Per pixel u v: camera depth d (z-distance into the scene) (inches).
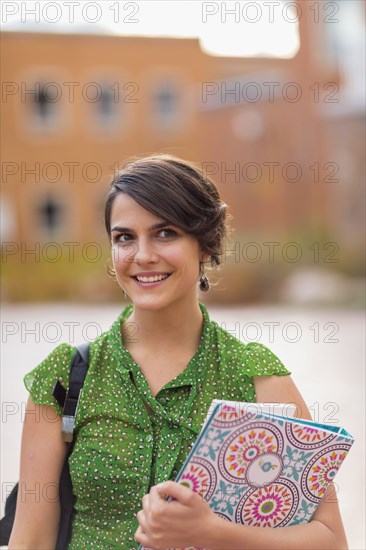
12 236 1304.1
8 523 111.0
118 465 99.7
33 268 1135.0
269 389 102.9
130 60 1296.8
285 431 89.3
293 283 999.0
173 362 103.7
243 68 1299.2
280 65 1245.7
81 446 101.8
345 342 617.6
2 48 1279.5
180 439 100.3
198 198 100.3
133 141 1311.5
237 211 1267.2
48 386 104.0
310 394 409.4
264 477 90.9
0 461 290.2
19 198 1304.1
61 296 1107.3
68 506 104.5
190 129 1311.5
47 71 1286.9
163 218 98.2
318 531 95.7
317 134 1211.2
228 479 89.4
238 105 1256.2
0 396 416.8
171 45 1299.2
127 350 103.9
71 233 1314.0
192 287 102.7
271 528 93.6
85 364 104.1
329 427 94.0
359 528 223.3
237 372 103.4
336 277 1003.9
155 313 103.1
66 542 104.8
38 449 104.0
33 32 1279.5
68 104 1300.4
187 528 87.3
